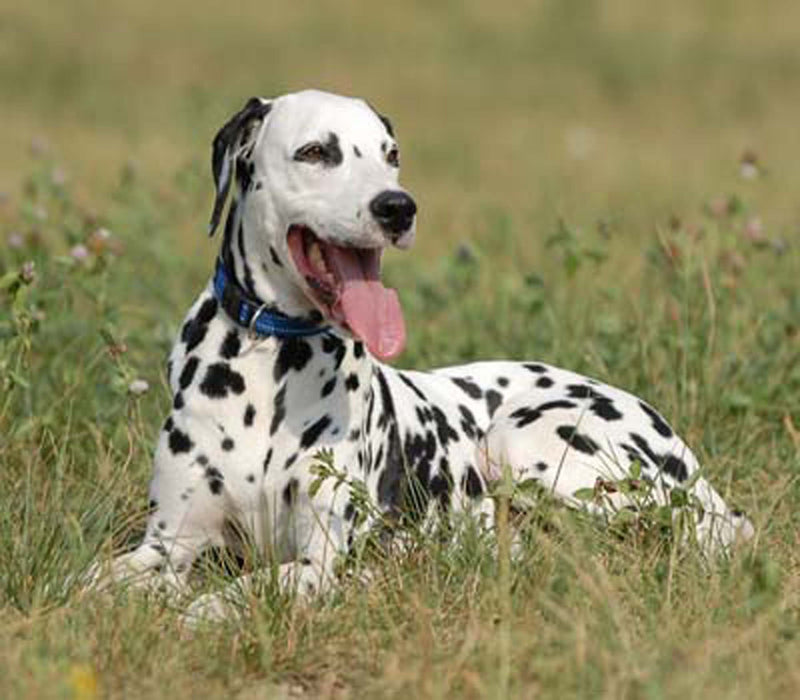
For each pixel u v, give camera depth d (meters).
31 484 10.36
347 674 8.67
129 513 10.66
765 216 22.33
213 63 36.94
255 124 10.04
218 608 9.30
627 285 15.91
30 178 16.41
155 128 28.59
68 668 8.18
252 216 9.90
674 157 28.67
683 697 8.01
